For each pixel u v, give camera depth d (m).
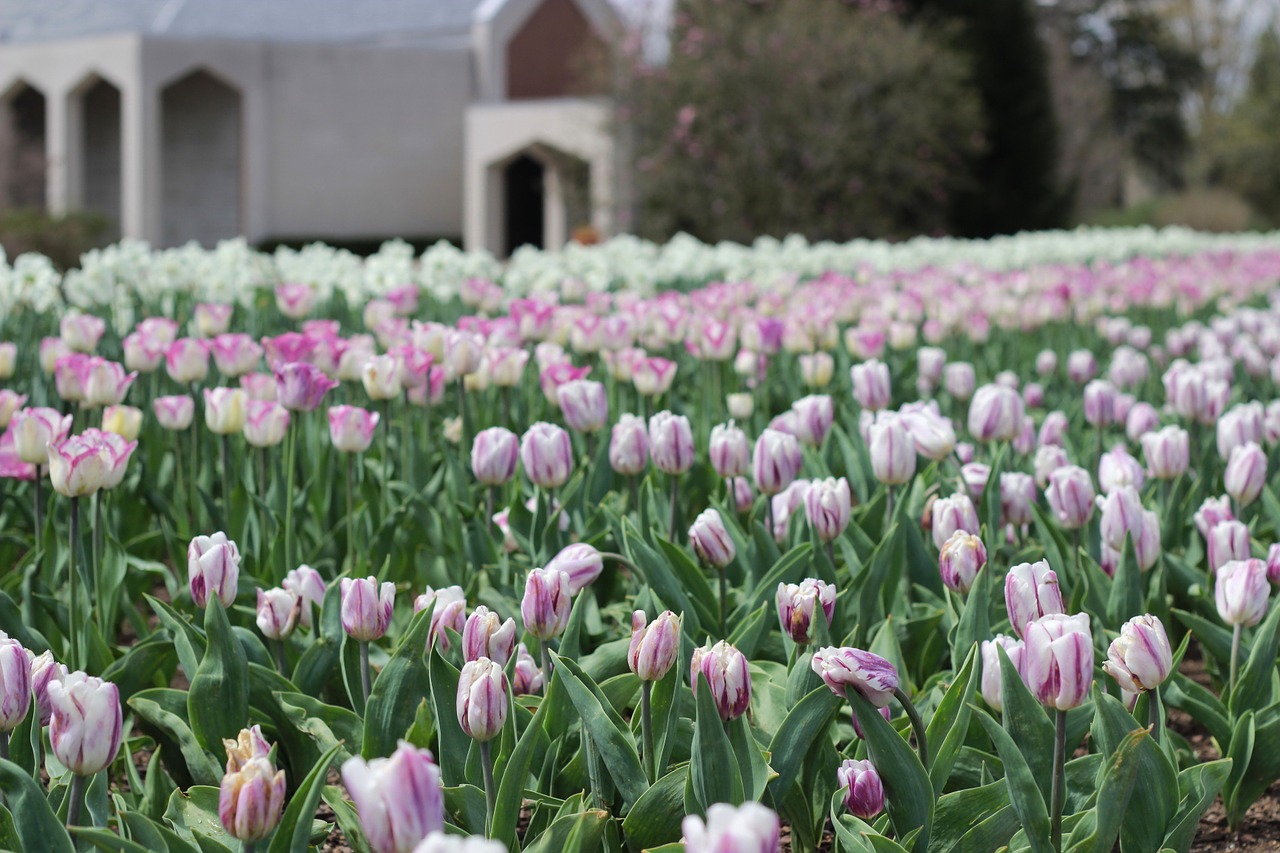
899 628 3.21
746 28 22.69
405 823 1.57
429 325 4.42
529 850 2.08
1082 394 6.22
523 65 36.09
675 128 22.55
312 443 4.59
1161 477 3.86
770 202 22.03
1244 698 2.88
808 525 3.39
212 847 2.17
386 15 36.59
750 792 2.18
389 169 34.62
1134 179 50.75
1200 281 10.08
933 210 25.23
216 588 2.63
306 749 2.76
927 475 3.91
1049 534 3.48
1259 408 4.03
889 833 2.34
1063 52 39.56
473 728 2.11
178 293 7.38
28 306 6.41
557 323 5.56
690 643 2.62
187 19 37.66
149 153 31.42
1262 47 43.88
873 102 22.19
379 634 2.58
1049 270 9.37
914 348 7.49
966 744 2.70
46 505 4.26
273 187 33.50
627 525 3.07
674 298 6.71
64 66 32.38
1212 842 2.87
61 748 1.96
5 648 2.07
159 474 4.93
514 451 3.44
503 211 32.69
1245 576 2.82
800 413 3.92
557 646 2.97
